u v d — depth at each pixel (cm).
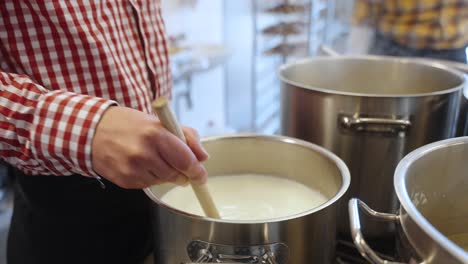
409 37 123
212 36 192
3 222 144
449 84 75
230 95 210
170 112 40
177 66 144
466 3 117
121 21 58
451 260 29
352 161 62
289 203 60
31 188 59
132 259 67
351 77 88
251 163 64
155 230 46
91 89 54
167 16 161
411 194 42
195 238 41
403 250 35
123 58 57
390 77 85
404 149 60
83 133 41
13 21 50
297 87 65
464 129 68
